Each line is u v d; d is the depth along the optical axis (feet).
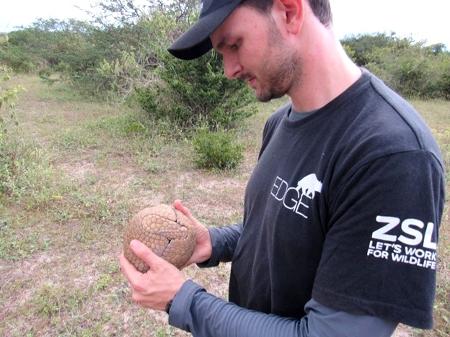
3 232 13.85
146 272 3.97
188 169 20.22
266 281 4.09
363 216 3.01
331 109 3.49
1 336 9.73
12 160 18.54
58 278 11.75
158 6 38.11
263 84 3.56
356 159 3.14
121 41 38.91
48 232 14.05
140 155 21.58
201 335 3.59
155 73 27.45
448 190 18.34
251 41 3.34
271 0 3.24
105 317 10.31
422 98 55.06
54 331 9.91
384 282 2.91
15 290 11.24
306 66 3.48
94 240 13.66
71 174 19.10
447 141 27.25
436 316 10.44
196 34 3.36
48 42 50.60
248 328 3.41
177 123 26.68
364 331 2.99
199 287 3.74
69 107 35.63
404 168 2.92
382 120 3.17
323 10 3.46
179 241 4.19
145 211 4.34
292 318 3.72
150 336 9.81
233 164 20.52
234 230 5.24
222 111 26.22
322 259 3.27
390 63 57.82
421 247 2.88
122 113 31.60
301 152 3.69
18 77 51.21
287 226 3.68
